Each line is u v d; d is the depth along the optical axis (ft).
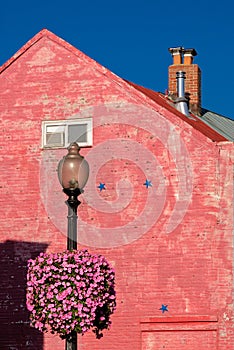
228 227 84.84
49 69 92.32
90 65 91.15
